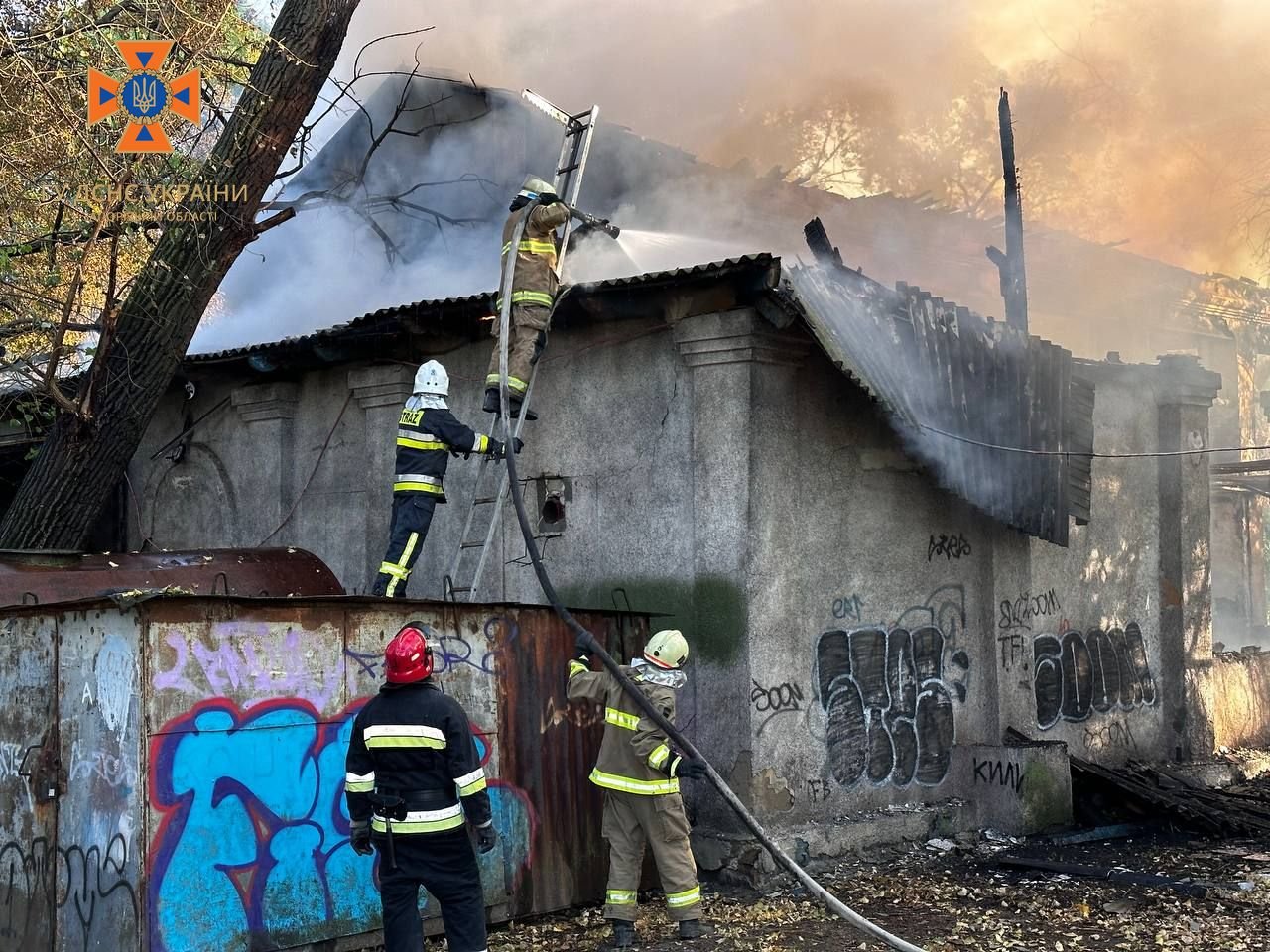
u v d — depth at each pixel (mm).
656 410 8156
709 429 7785
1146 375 11273
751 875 7293
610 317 8258
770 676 7656
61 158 9758
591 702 7066
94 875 5359
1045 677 9938
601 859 6996
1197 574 11547
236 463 11086
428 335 9164
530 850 6617
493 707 6539
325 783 5848
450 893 5043
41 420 11211
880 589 8555
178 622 5398
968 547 9344
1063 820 9031
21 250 9695
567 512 8578
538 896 6625
